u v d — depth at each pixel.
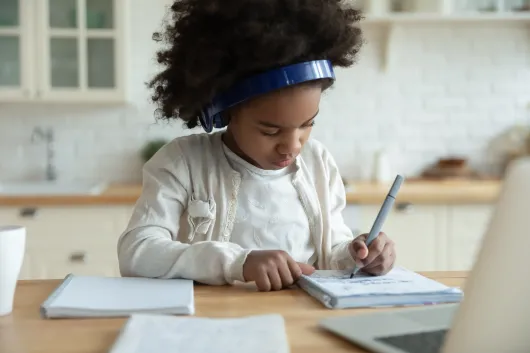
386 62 3.32
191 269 1.08
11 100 2.97
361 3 3.16
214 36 1.15
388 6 3.22
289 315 0.86
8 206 2.69
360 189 2.93
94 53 2.98
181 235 1.34
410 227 2.80
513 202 0.55
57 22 2.96
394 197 1.17
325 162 1.46
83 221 2.73
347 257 1.31
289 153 1.17
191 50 1.17
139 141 3.27
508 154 3.39
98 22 2.97
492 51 3.37
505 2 3.22
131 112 3.26
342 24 1.26
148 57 3.22
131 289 0.96
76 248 2.73
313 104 1.14
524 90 3.39
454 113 3.38
